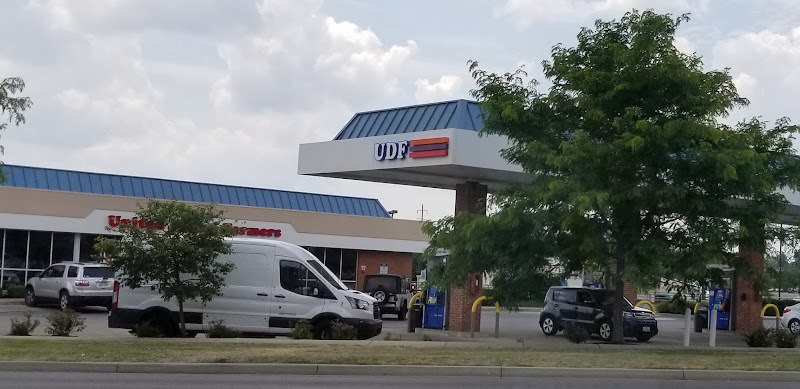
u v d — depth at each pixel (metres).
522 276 20.56
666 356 17.44
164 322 20.47
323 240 46.53
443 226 21.28
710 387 14.21
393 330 28.03
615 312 21.34
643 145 17.73
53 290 32.03
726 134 18.25
